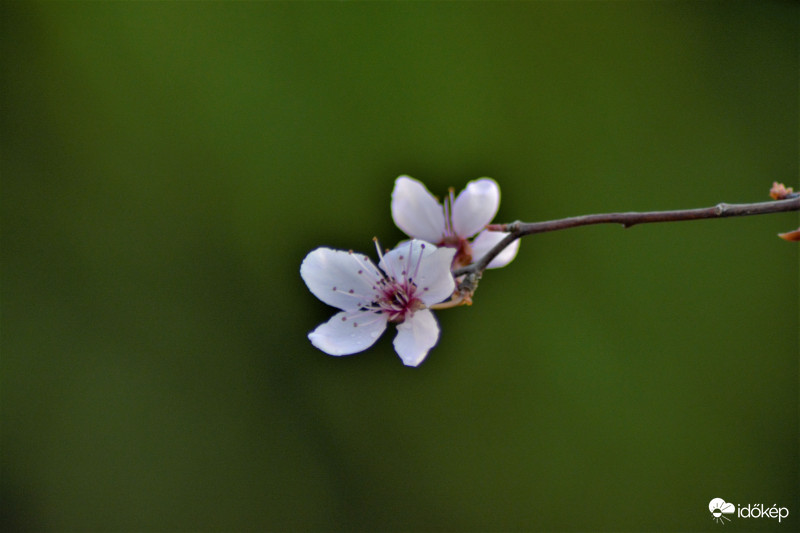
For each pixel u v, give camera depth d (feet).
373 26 1.64
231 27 1.68
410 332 1.23
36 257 1.66
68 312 1.64
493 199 1.27
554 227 1.23
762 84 1.64
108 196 1.68
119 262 1.66
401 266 1.23
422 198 1.28
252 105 1.65
